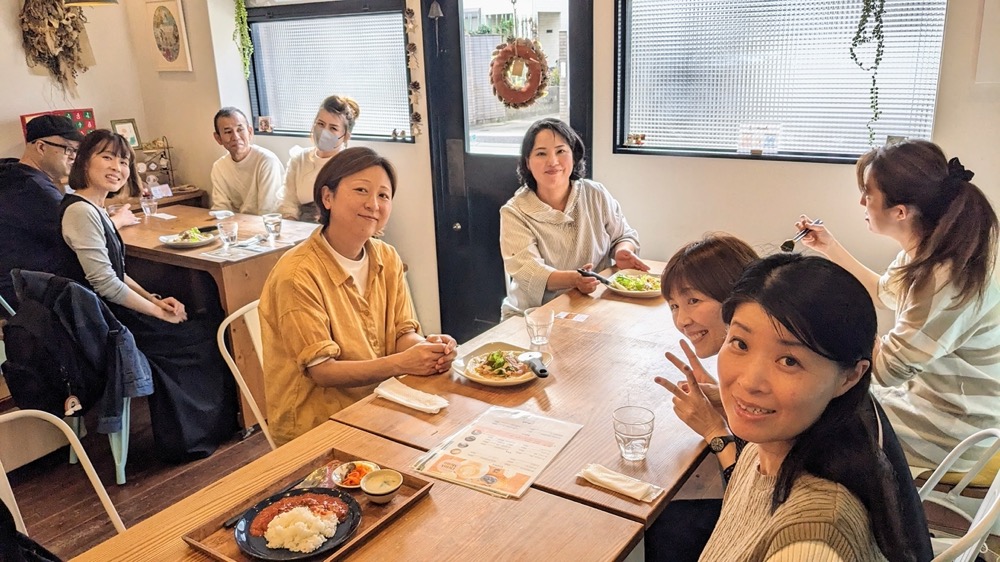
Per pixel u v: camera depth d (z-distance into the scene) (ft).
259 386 10.98
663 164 10.32
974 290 6.12
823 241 8.34
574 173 9.43
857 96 8.99
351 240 6.81
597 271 9.64
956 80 8.09
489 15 11.51
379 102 13.48
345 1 12.95
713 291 5.39
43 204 10.76
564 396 6.00
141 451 10.63
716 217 10.09
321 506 4.47
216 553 4.15
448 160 12.64
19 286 8.95
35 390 9.10
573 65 10.76
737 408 3.29
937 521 6.34
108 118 15.57
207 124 15.08
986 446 6.42
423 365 6.42
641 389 6.08
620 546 4.15
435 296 13.50
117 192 11.08
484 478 4.84
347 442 5.41
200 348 10.30
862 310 3.10
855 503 3.03
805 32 9.12
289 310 6.47
